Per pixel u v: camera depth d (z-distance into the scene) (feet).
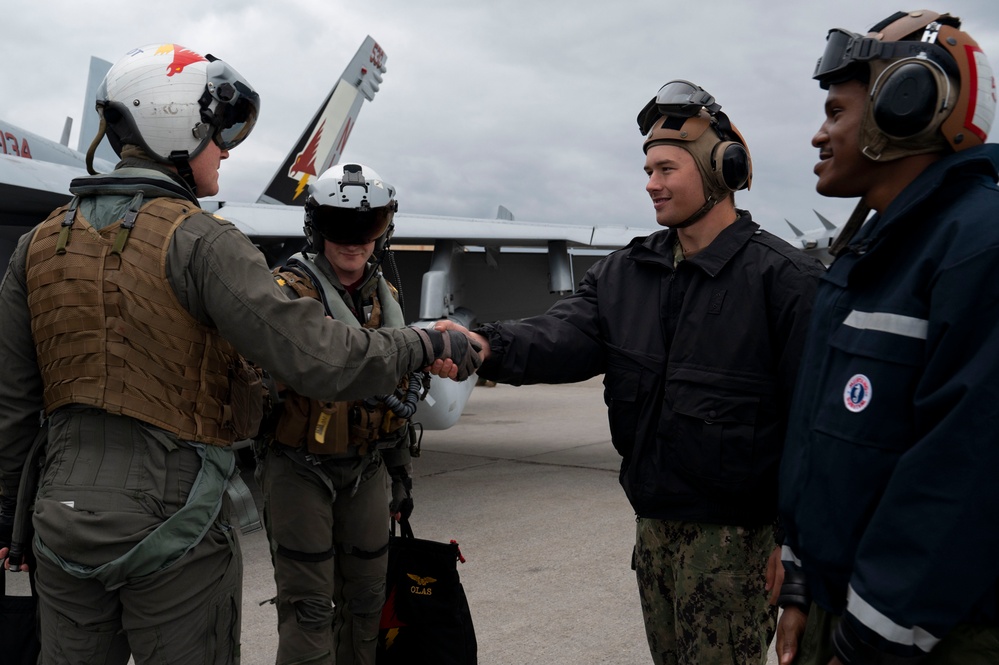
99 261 4.61
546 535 14.92
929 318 3.30
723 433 5.27
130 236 4.64
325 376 4.76
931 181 3.54
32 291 4.78
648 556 5.87
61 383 4.64
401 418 7.13
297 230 19.52
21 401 5.07
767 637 5.59
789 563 4.35
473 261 27.32
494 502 17.83
